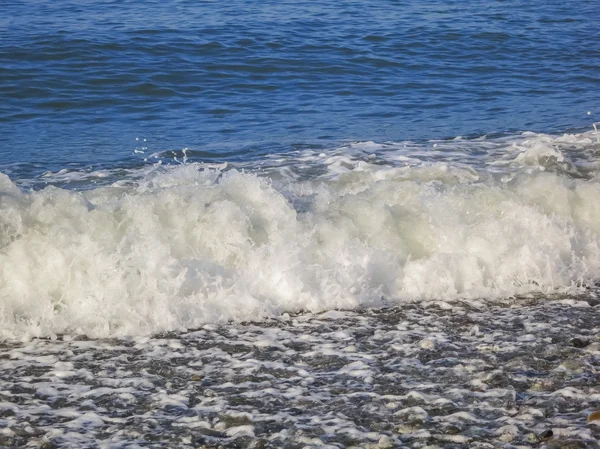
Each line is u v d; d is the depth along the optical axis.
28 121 50.88
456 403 18.75
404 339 22.66
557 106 56.50
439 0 102.38
